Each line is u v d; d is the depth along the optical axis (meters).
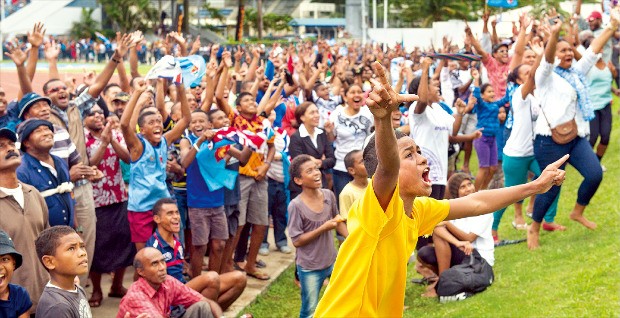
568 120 8.98
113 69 9.30
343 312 3.86
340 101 13.95
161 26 59.97
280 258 10.64
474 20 59.47
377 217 3.73
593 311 6.75
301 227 7.63
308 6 102.12
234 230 9.38
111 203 8.69
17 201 6.64
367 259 3.80
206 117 9.16
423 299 8.43
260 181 9.59
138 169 8.30
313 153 10.32
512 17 23.86
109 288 9.34
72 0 68.06
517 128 9.79
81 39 65.75
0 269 5.48
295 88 12.81
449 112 10.70
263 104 11.11
